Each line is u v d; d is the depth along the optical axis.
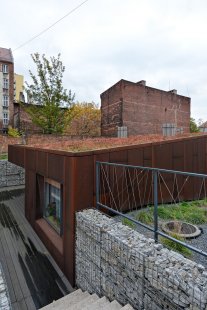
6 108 24.45
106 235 2.65
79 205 3.39
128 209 4.08
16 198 8.65
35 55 15.12
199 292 1.62
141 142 4.83
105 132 18.66
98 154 3.60
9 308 2.08
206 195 5.26
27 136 14.57
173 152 4.80
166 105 19.31
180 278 1.78
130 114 16.44
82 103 27.67
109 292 2.63
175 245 2.79
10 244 4.68
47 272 3.73
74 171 3.34
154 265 1.99
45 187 5.01
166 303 1.88
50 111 15.47
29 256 4.21
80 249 3.23
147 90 17.73
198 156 5.23
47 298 3.15
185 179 4.95
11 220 6.14
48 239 4.35
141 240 2.44
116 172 3.88
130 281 2.29
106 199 3.74
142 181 4.31
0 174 10.66
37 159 5.09
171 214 3.87
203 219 3.73
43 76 15.38
